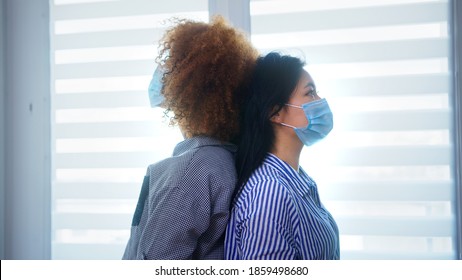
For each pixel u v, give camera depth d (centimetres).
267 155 93
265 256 80
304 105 93
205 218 84
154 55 138
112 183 140
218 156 90
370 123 127
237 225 85
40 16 144
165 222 83
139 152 139
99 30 142
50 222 144
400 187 126
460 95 122
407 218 126
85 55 143
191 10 137
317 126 95
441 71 126
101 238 141
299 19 131
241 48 95
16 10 145
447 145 124
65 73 143
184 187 84
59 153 144
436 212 125
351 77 129
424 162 125
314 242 87
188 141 96
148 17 140
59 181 144
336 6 130
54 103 144
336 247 100
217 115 92
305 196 93
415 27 126
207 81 91
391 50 127
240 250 85
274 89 91
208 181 86
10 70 145
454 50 124
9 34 145
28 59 145
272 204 82
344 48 129
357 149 128
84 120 142
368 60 128
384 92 127
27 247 144
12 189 145
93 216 141
